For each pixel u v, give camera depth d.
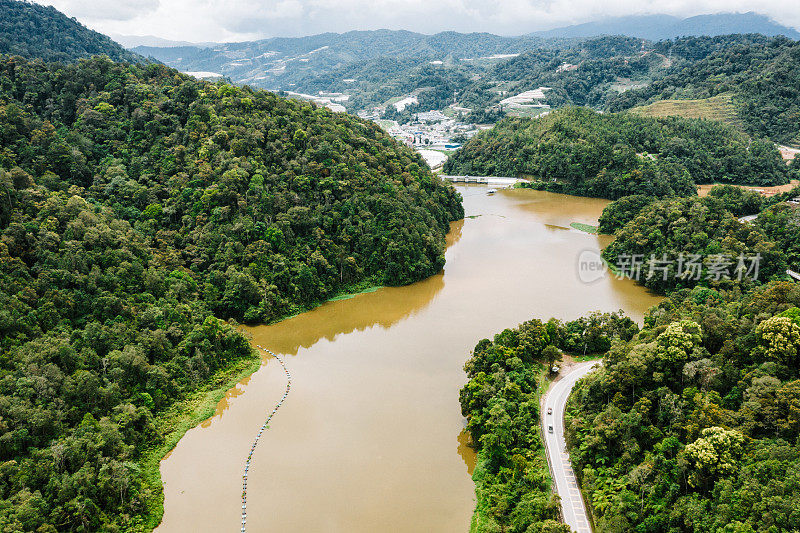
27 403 94.44
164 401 114.00
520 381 110.06
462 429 107.56
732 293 143.75
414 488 92.38
